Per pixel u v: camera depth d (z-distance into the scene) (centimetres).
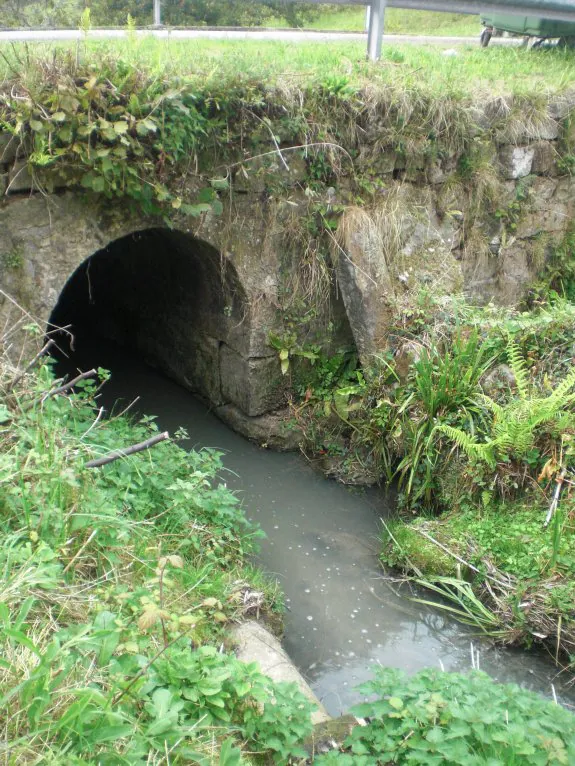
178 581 333
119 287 726
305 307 553
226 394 602
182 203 470
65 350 765
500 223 630
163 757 206
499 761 215
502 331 481
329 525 486
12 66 405
